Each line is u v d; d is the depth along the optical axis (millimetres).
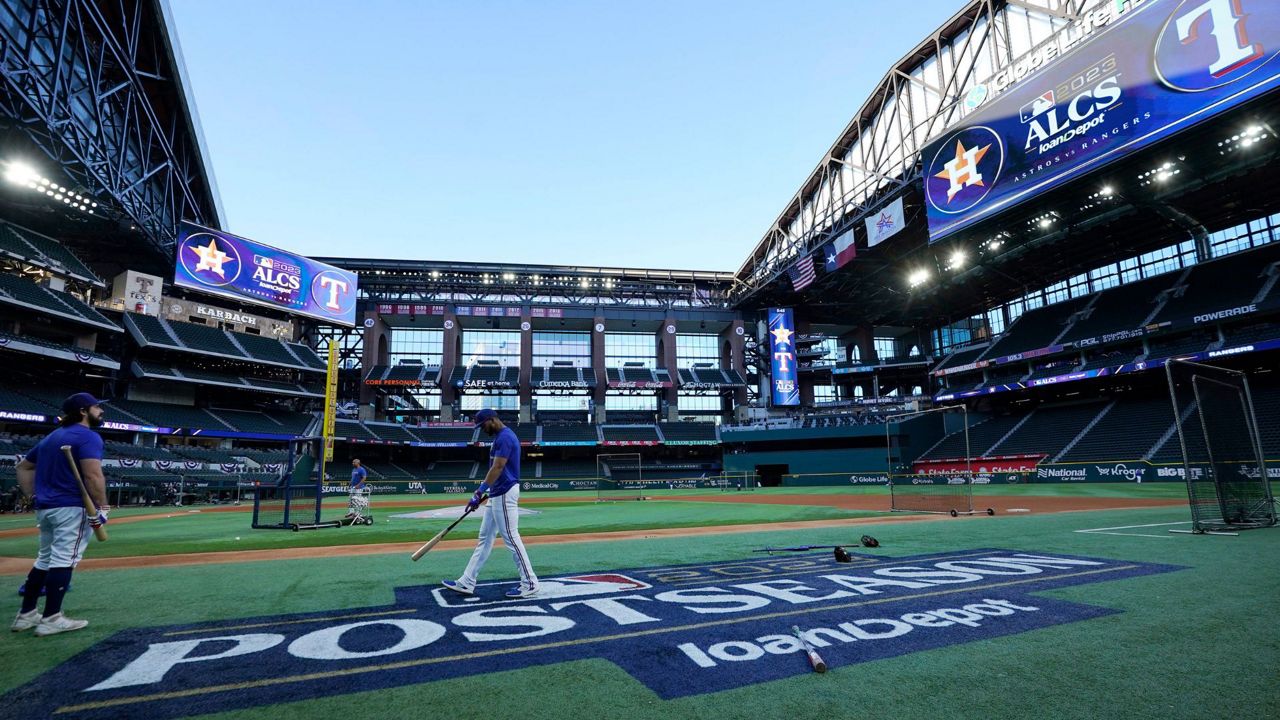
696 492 44438
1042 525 10906
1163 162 28688
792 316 56094
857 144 43906
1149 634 3709
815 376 60469
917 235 42438
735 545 8891
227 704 2793
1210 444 9867
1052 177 28844
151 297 42250
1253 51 22547
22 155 29703
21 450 30406
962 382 52250
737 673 3129
